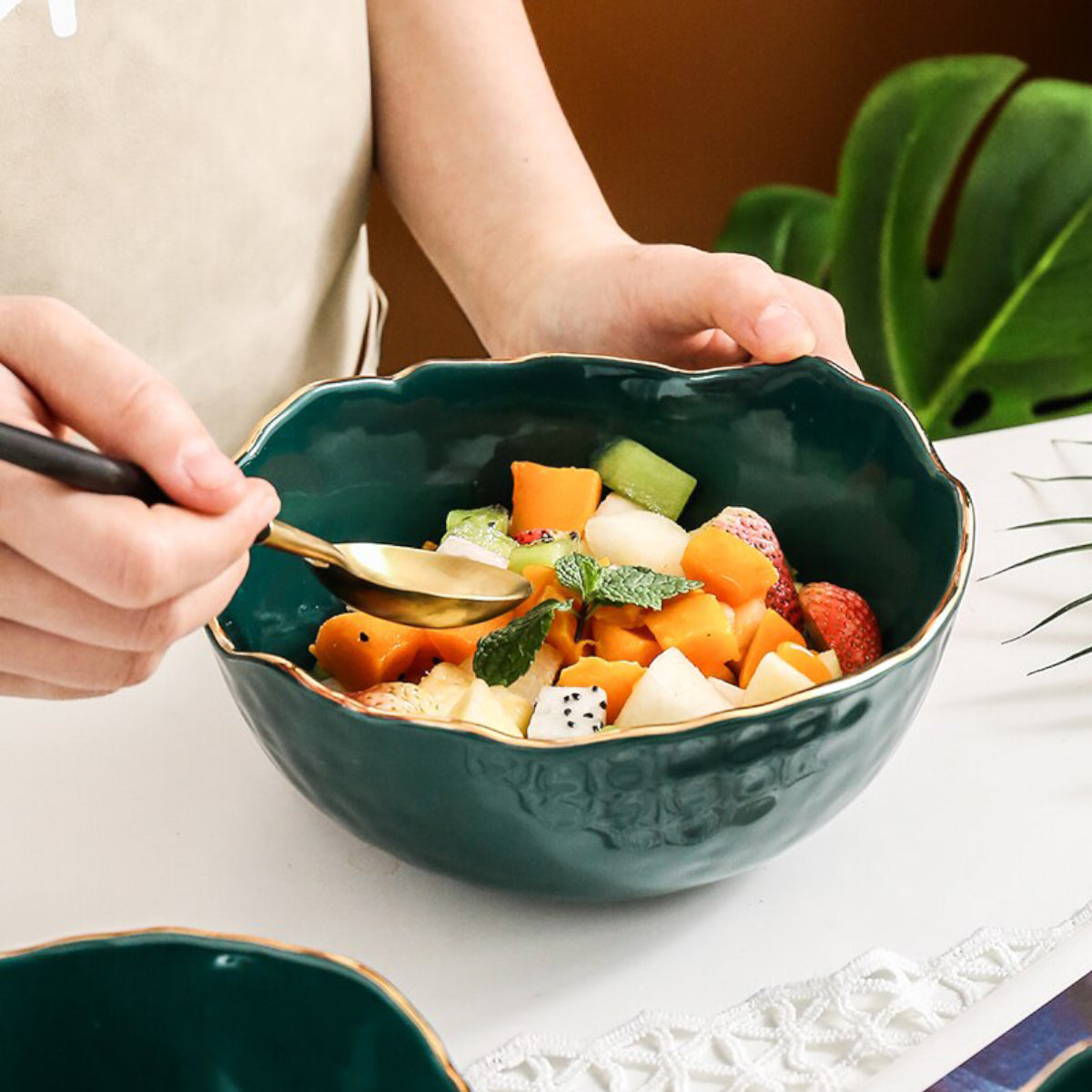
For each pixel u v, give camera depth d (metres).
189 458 0.60
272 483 0.84
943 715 0.84
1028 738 0.82
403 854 0.69
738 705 0.76
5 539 0.60
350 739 0.63
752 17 2.15
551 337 1.08
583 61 2.11
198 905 0.73
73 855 0.76
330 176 1.18
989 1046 0.61
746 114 2.24
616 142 2.20
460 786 0.62
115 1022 0.56
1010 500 1.04
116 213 1.02
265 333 1.17
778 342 0.87
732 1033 0.65
